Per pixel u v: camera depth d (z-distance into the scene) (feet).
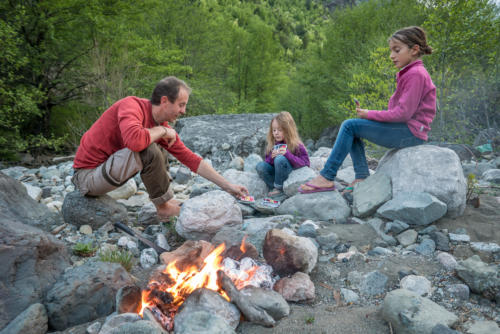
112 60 30.55
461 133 17.97
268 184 12.05
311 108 46.29
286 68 70.33
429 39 17.43
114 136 8.34
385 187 9.07
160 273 6.38
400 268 6.93
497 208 8.97
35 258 6.13
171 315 5.60
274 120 11.64
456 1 15.83
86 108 33.60
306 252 6.78
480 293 5.96
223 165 17.61
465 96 18.47
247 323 5.54
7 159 26.07
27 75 29.73
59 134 32.96
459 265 6.46
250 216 10.25
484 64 18.92
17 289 5.75
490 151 15.03
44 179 15.93
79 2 26.81
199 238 8.27
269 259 6.93
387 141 9.48
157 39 42.19
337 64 41.19
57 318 5.53
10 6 26.30
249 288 5.99
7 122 25.61
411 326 4.99
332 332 5.24
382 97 20.86
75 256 7.68
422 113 9.07
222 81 56.80
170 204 9.25
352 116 22.04
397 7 34.35
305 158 11.75
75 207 8.82
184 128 20.49
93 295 5.79
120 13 29.60
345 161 14.51
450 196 8.22
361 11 39.47
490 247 7.26
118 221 9.14
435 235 7.75
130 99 8.13
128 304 5.54
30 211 8.36
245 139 18.33
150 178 8.09
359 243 8.12
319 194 9.82
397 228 8.21
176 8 47.96
